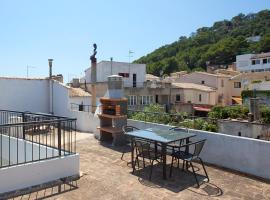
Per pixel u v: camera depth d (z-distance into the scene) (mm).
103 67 39469
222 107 27125
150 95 37531
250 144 6980
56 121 6621
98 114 10523
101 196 5633
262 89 38812
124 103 10109
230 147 7395
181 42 95562
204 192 5887
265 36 76625
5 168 5574
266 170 6684
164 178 6602
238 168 7242
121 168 7352
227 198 5609
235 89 50031
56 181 6266
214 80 47875
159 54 91688
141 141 7062
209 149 7867
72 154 6762
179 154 6730
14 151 9055
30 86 16875
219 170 7312
